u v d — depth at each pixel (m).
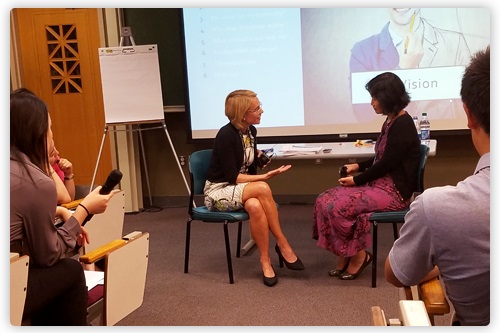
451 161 4.51
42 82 4.97
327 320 2.53
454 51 4.20
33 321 1.81
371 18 4.30
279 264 3.30
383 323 0.98
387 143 2.83
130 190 4.86
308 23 4.39
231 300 2.81
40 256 1.67
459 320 1.14
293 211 4.61
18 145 1.71
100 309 1.96
